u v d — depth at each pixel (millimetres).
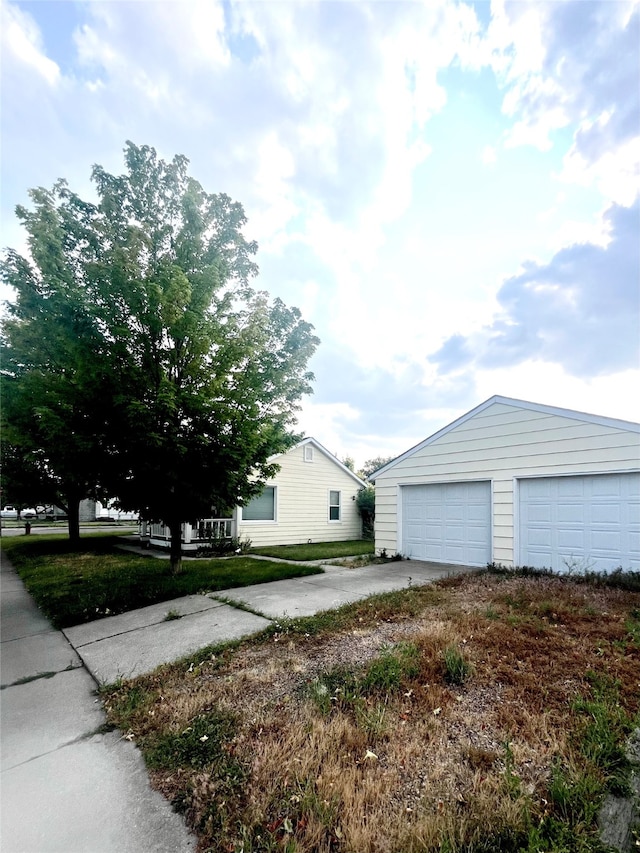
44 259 5492
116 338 5945
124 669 3766
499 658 3473
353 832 1737
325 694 2904
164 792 2119
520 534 7902
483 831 1729
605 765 2148
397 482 10305
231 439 6344
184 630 4680
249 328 6711
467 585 6395
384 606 5148
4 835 1870
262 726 2604
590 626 4227
